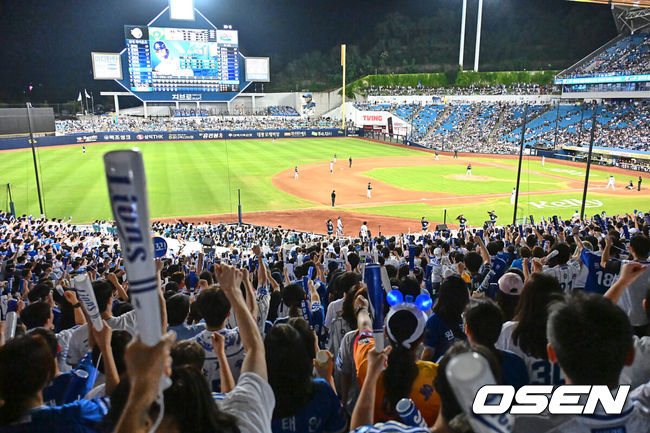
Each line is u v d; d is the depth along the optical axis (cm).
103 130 7638
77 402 320
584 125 6744
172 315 561
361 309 317
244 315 299
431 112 8712
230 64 9181
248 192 4278
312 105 10206
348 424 418
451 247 1728
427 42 12425
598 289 629
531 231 2075
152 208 3744
